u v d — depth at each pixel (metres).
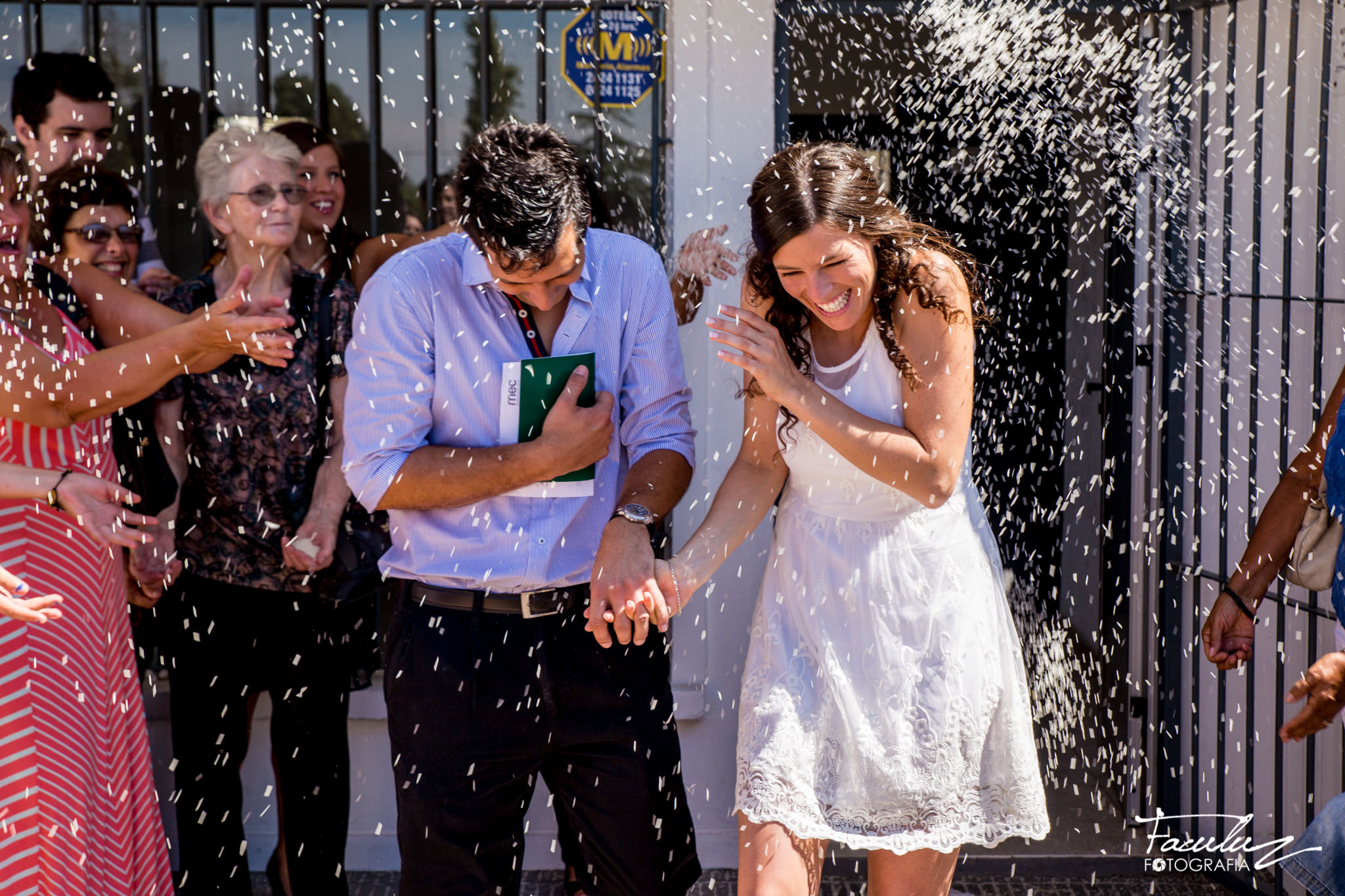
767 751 2.25
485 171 2.00
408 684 2.26
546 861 3.44
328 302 2.87
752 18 3.22
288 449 2.81
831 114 5.13
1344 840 2.15
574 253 2.06
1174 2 3.31
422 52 3.36
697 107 3.24
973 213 5.39
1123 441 4.28
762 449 2.44
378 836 3.42
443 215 3.37
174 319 2.75
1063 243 5.63
